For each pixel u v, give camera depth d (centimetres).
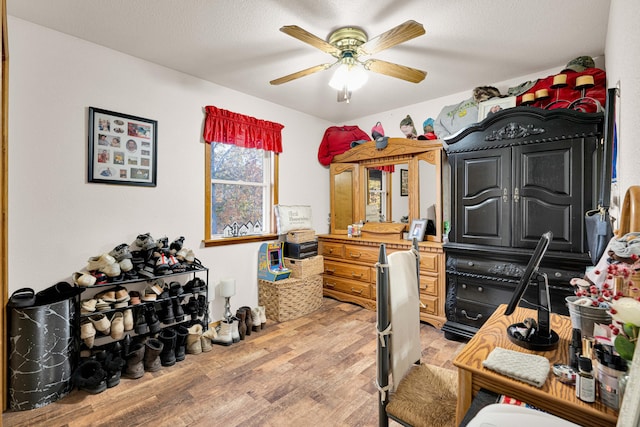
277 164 366
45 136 211
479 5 187
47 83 212
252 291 336
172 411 181
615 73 171
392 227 358
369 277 356
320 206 425
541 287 117
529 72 282
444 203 329
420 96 342
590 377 79
